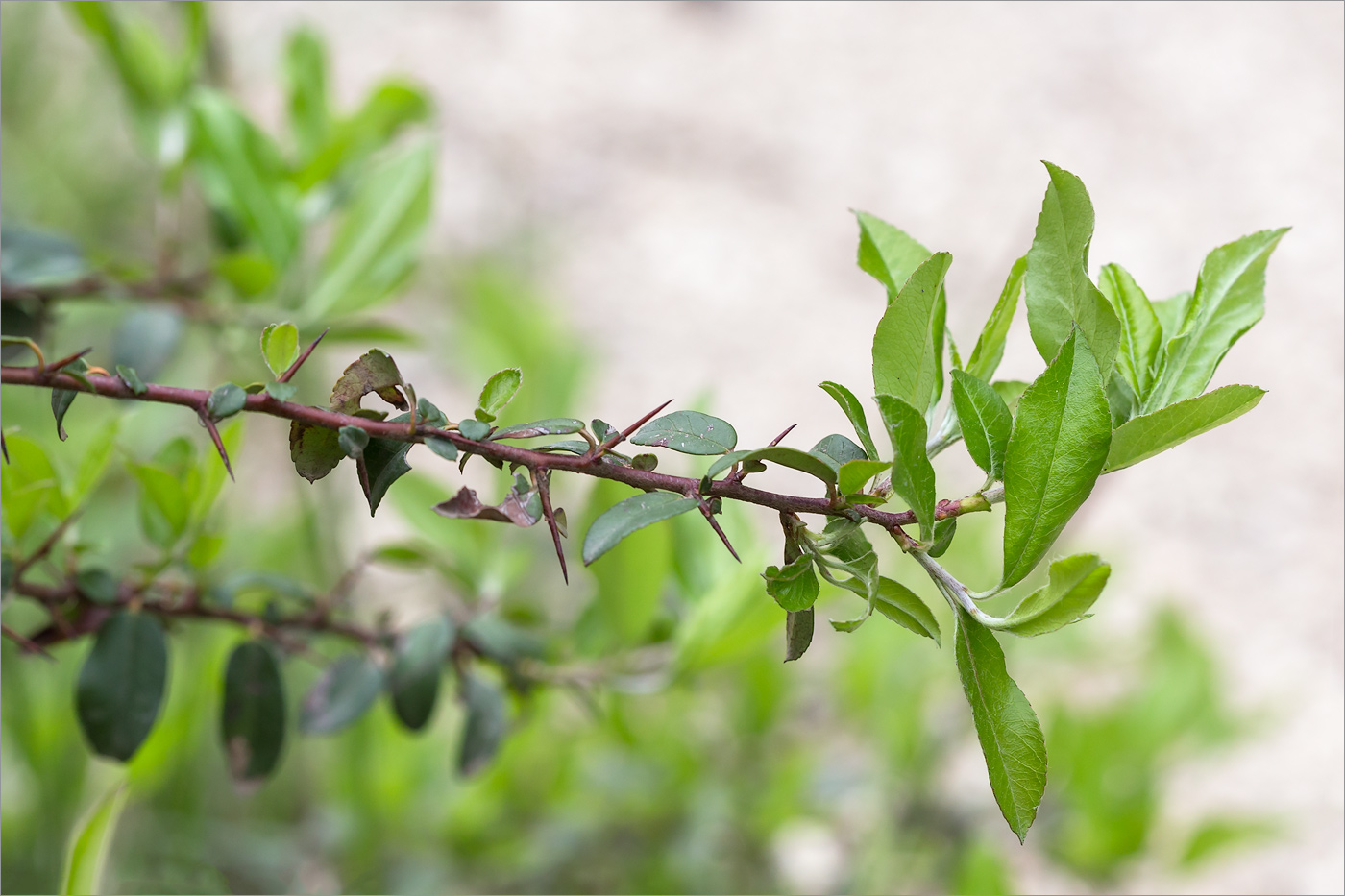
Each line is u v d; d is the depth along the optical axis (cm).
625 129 260
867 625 98
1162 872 99
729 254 238
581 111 262
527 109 260
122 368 51
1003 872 86
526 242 178
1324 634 182
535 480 50
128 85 71
